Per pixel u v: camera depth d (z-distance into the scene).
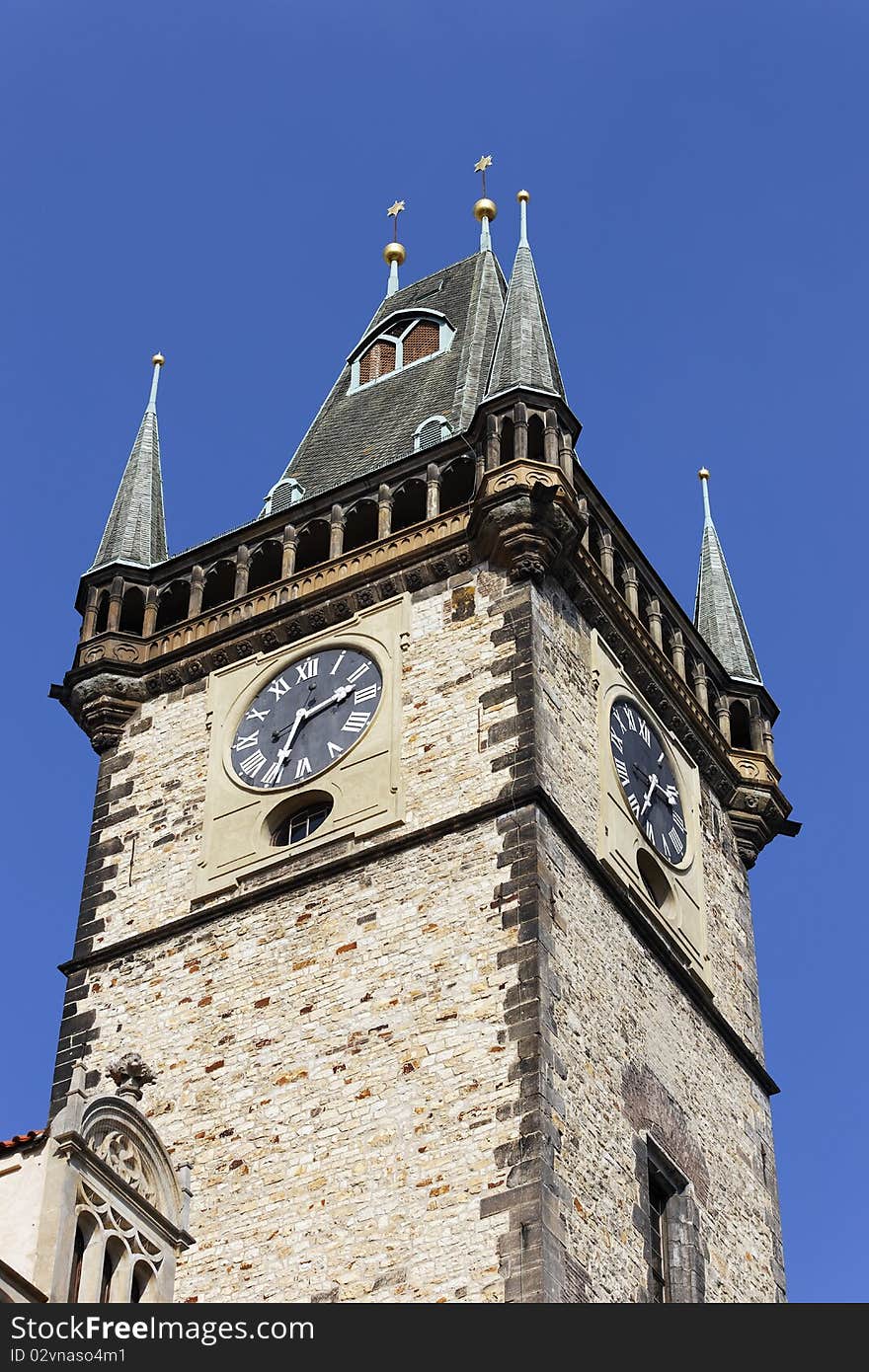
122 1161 37.34
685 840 56.69
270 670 56.28
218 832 53.94
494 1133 46.06
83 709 57.88
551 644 53.84
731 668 62.25
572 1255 44.97
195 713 56.84
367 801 52.28
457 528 55.75
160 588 59.88
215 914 52.53
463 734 52.22
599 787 53.31
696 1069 52.78
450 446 57.66
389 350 66.75
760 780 60.41
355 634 55.53
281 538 58.72
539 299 59.25
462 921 49.25
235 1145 48.78
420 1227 45.62
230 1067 50.00
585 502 56.91
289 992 50.41
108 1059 51.56
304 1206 47.12
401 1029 48.47
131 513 61.59
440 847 50.53
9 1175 35.72
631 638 56.94
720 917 57.34
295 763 54.19
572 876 50.41
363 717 53.97
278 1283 46.38
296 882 51.84
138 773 56.41
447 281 68.81
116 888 54.53
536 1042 46.84
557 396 56.81
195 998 51.53
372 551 56.41
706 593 64.69
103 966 53.28
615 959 50.88
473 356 64.06
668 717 57.94
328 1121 48.06
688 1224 49.53
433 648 54.19
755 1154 53.94
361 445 63.12
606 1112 48.19
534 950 48.09
